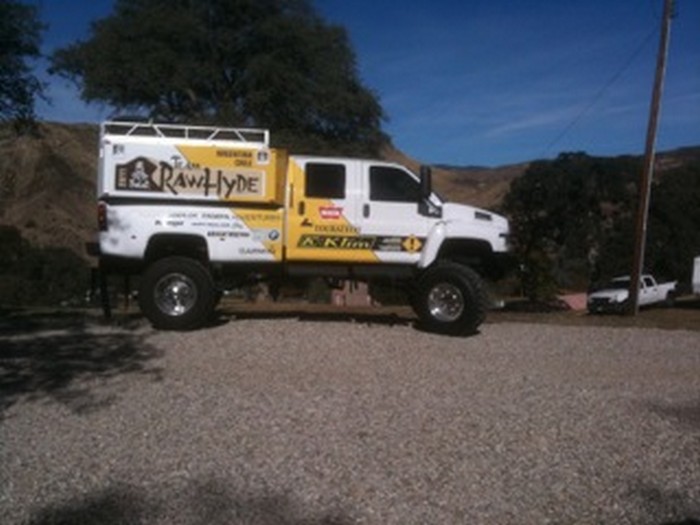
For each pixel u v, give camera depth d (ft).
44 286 114.93
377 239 46.62
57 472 21.85
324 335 44.09
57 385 31.42
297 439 24.95
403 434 25.67
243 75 103.96
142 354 37.93
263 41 103.50
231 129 46.16
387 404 29.32
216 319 50.70
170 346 40.09
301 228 46.19
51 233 212.02
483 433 25.96
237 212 45.78
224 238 45.70
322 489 21.06
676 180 144.05
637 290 75.77
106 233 45.03
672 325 55.31
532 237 131.03
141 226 45.06
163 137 45.37
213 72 101.76
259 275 48.03
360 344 41.75
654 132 77.77
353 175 46.55
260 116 104.01
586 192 133.39
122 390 30.71
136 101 104.88
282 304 69.51
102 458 22.98
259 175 45.37
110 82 100.58
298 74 101.76
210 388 31.24
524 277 93.20
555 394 31.65
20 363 35.45
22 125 68.69
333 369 35.47
